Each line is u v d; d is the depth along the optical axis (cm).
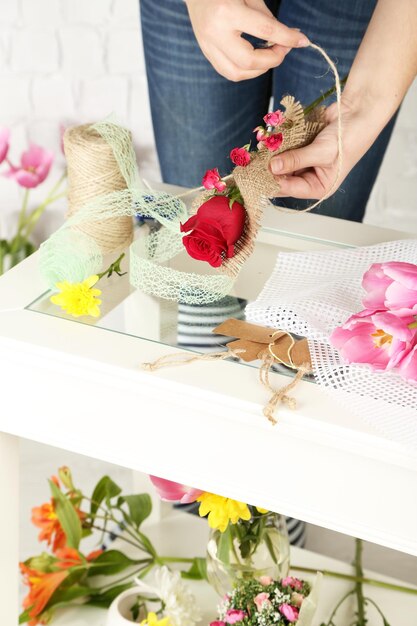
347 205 157
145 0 152
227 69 113
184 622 121
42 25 201
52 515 131
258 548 118
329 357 92
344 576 133
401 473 85
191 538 144
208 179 96
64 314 100
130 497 139
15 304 102
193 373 91
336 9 143
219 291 102
